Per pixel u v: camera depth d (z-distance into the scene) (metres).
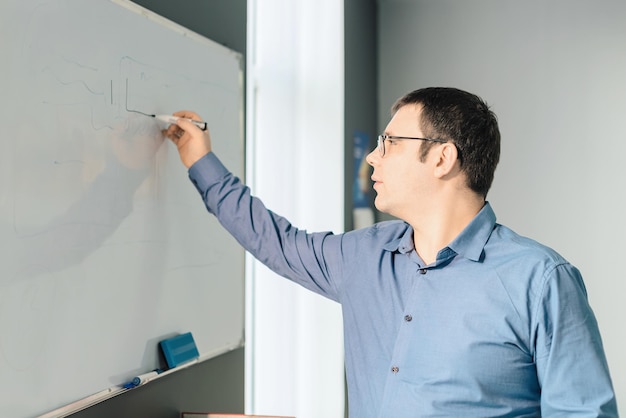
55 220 1.45
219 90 2.14
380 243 1.61
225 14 2.28
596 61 3.67
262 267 3.32
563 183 3.73
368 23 3.94
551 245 3.74
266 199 3.31
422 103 1.50
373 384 1.51
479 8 3.90
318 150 3.45
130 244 1.70
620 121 3.64
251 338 3.27
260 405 3.31
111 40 1.62
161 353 1.84
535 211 3.77
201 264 2.05
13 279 1.34
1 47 1.30
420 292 1.48
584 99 3.69
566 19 3.72
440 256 1.46
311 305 3.42
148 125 1.77
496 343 1.38
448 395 1.40
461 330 1.41
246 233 1.77
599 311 3.66
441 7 3.98
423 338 1.44
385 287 1.55
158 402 1.88
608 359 3.64
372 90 4.02
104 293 1.61
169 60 1.86
